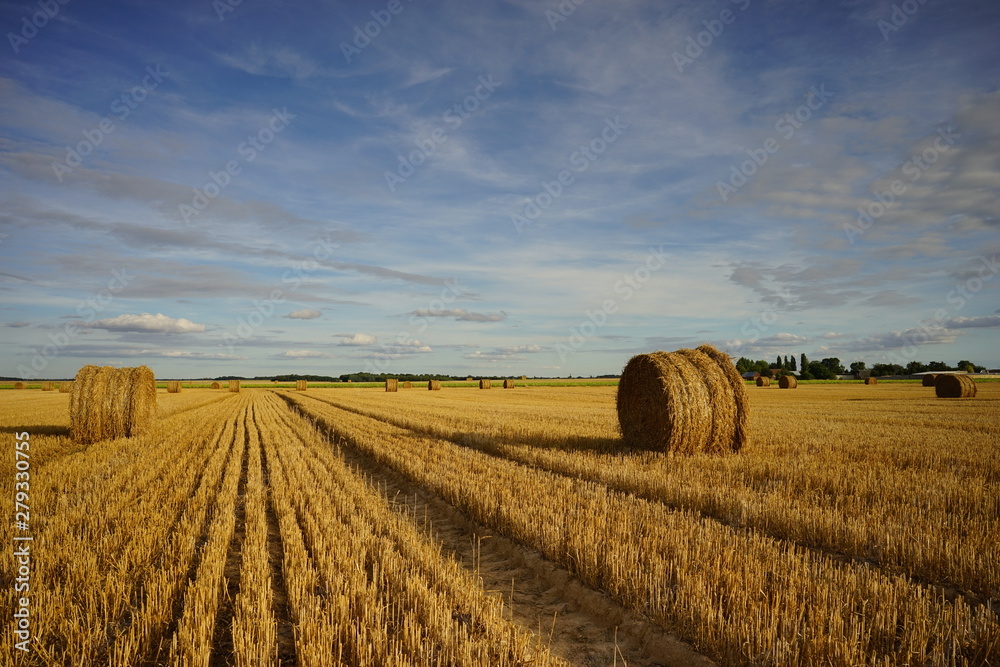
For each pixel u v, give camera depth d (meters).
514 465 10.90
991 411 24.05
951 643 4.07
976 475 9.48
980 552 5.57
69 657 4.00
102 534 6.53
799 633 4.10
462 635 4.20
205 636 4.15
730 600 4.55
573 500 7.85
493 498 7.98
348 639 4.18
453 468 10.83
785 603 4.48
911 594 4.68
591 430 16.69
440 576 5.35
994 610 4.68
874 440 13.86
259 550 6.13
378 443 14.83
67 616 4.48
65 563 5.56
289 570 5.48
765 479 9.30
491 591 5.64
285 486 9.69
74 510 7.46
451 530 7.91
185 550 5.97
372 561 6.06
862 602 4.60
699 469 10.02
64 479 9.75
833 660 3.79
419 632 4.11
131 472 10.45
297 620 4.77
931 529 6.20
